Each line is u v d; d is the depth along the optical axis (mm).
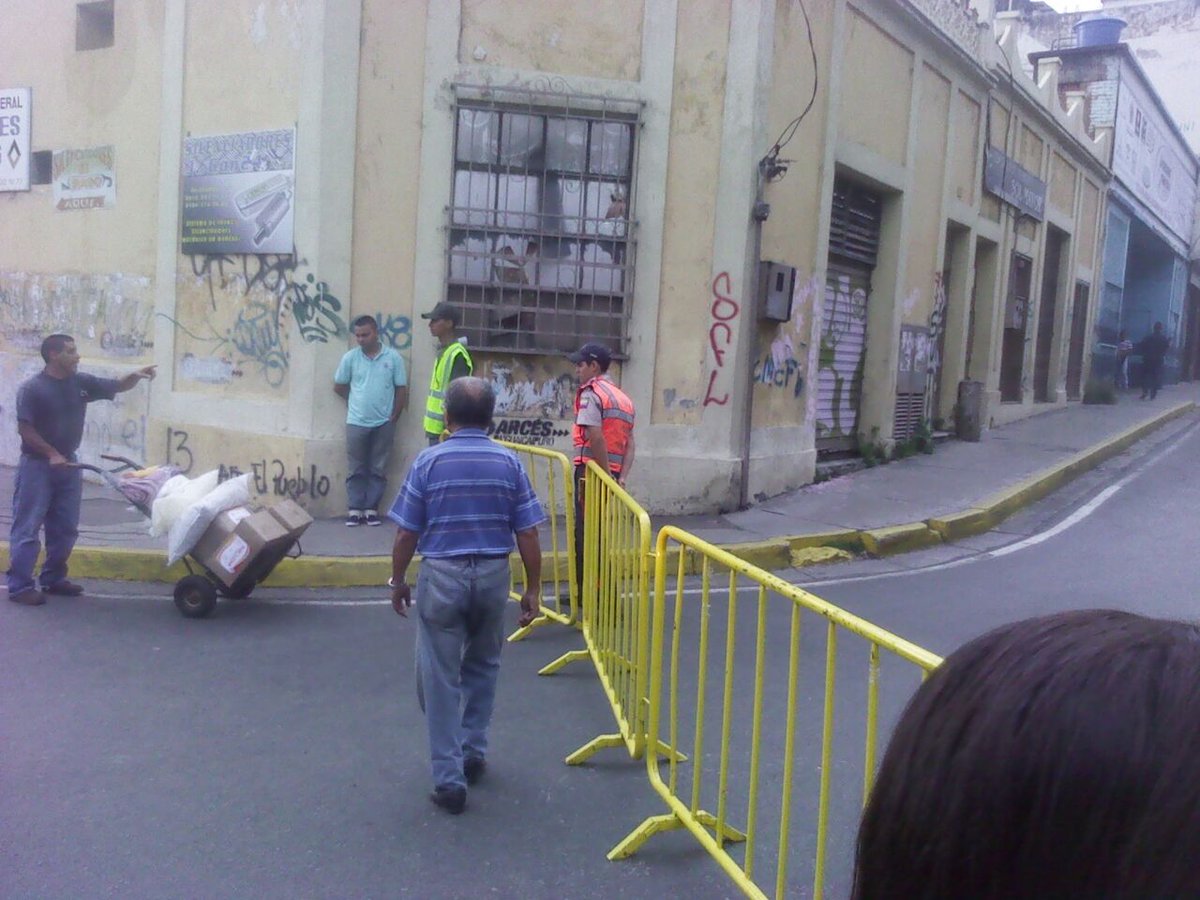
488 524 4719
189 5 10445
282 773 4836
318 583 8148
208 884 3887
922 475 12750
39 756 4914
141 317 11195
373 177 9773
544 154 10016
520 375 10125
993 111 16547
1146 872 873
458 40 9797
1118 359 27828
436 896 3869
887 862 1037
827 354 12820
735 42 10016
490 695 4887
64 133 11766
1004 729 969
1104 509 11859
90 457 11484
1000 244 17672
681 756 5062
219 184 10328
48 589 7559
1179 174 32094
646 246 10148
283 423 10039
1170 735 906
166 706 5570
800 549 9273
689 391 10289
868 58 12289
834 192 12383
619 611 5488
